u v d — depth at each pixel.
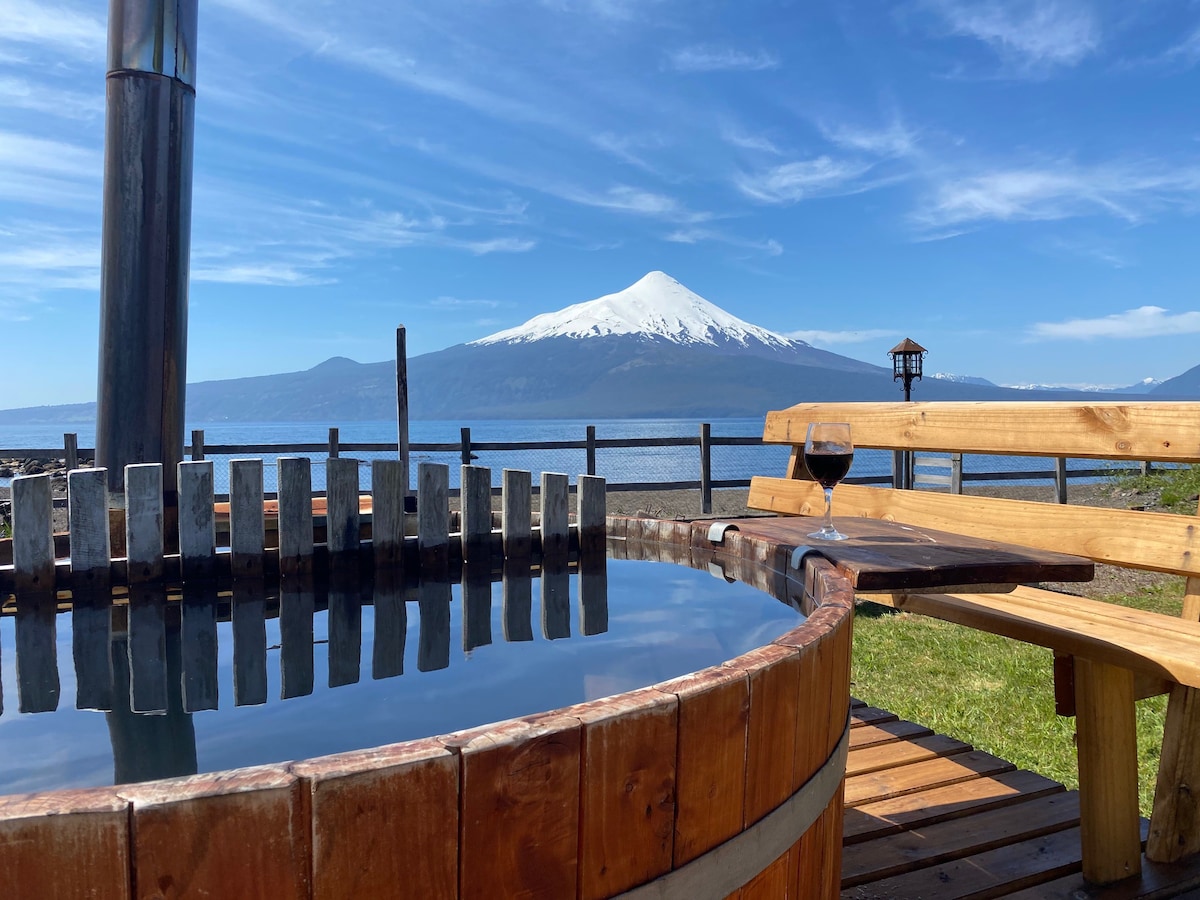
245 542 1.87
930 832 1.81
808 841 0.90
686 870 0.71
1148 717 3.00
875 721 2.51
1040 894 1.59
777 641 0.84
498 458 39.38
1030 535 1.92
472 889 0.58
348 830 0.53
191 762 0.77
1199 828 1.72
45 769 0.75
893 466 7.74
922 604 2.01
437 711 0.91
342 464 1.94
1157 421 1.64
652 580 1.64
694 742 0.71
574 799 0.63
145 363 2.57
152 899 0.49
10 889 0.47
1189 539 1.59
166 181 2.61
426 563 2.01
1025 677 3.40
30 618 1.50
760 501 2.88
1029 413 1.95
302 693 0.99
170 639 1.32
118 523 2.04
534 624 1.33
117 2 2.57
